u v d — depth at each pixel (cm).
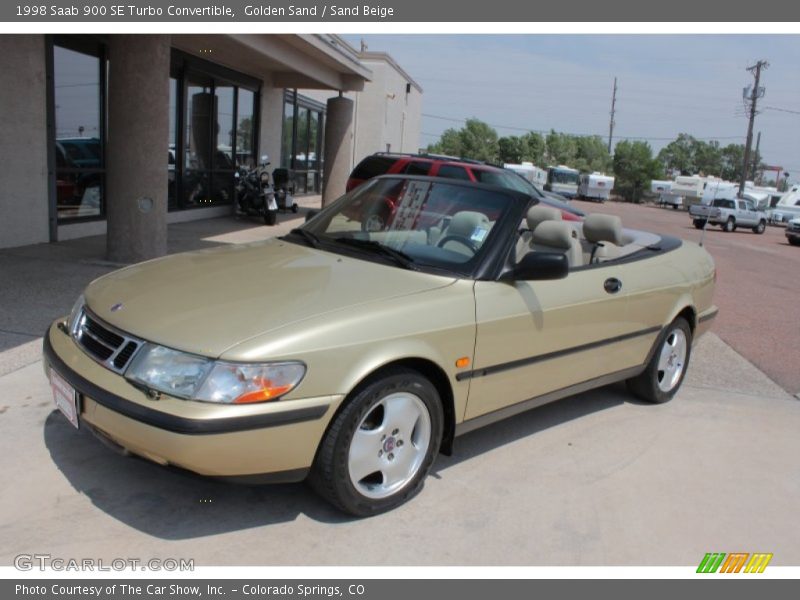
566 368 422
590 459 416
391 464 330
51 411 404
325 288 334
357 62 1608
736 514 366
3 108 817
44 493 322
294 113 2000
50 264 778
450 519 335
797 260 2039
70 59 936
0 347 500
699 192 6019
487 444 425
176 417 268
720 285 1230
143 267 383
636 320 469
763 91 5319
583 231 495
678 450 441
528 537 326
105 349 305
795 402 556
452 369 345
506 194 409
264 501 334
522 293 380
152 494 330
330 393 293
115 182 793
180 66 1238
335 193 1764
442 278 361
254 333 288
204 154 1387
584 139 10831
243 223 1379
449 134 10069
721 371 632
